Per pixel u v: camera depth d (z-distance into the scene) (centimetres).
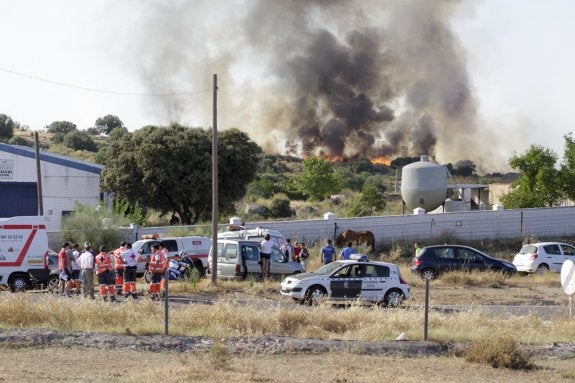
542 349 1762
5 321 1892
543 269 3781
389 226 5100
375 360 1603
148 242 3391
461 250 3553
